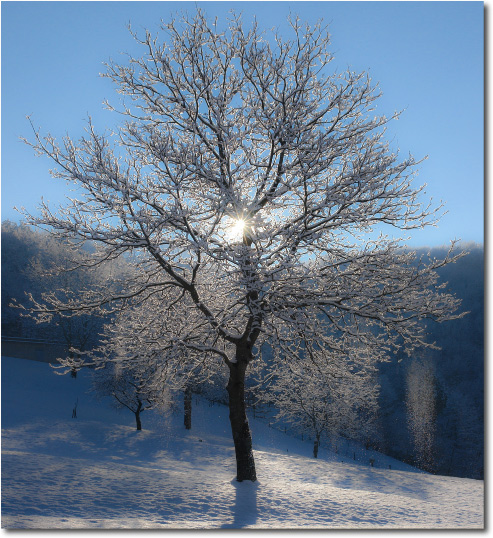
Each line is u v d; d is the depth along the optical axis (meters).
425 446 50.75
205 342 15.49
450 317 12.92
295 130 12.91
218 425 38.38
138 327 14.68
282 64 13.49
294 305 13.14
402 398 59.97
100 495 10.97
